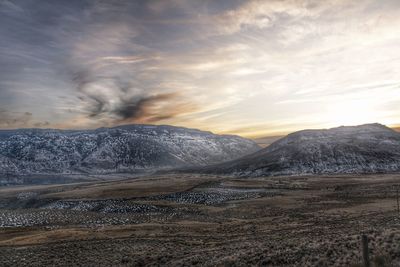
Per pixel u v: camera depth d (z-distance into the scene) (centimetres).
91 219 8569
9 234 6900
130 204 10750
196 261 3291
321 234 4366
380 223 4872
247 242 4469
